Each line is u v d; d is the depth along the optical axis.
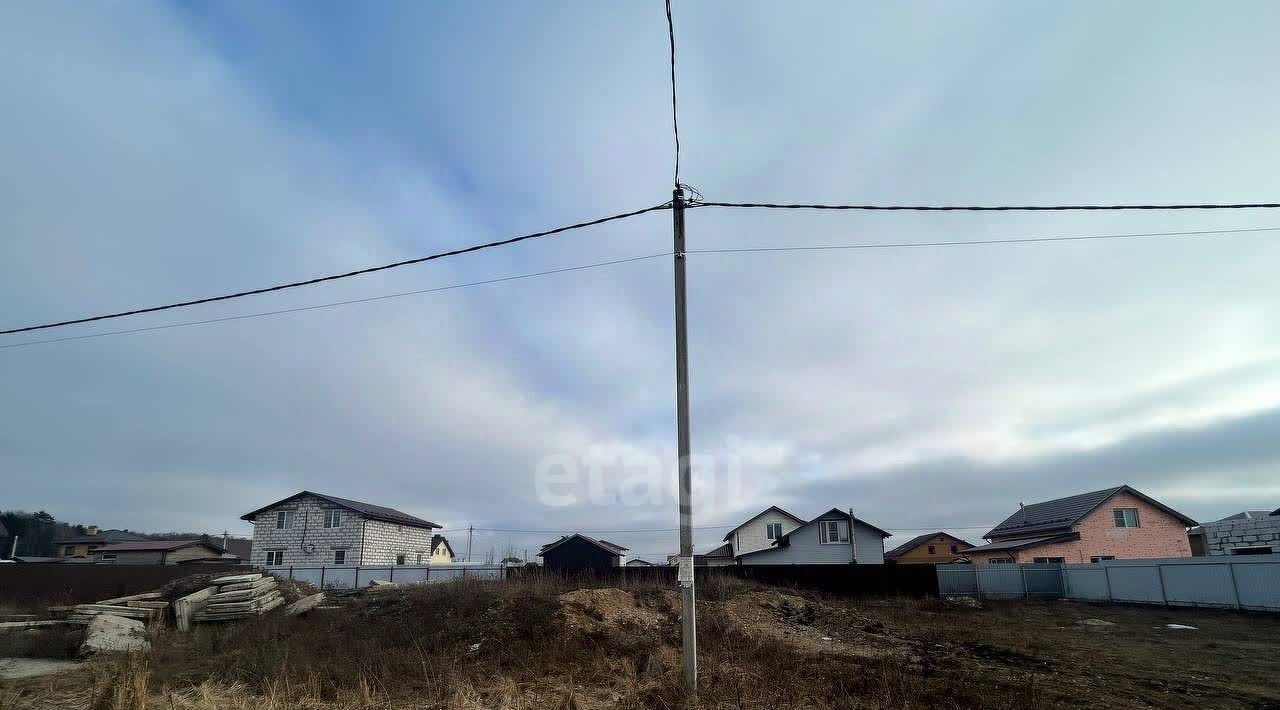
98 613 15.45
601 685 8.44
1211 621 18.28
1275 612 19.22
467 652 10.20
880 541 41.91
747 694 7.74
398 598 16.45
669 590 17.23
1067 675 10.14
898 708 7.30
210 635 13.72
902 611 20.42
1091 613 20.56
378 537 42.38
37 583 22.58
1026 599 25.95
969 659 11.52
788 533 43.25
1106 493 35.31
